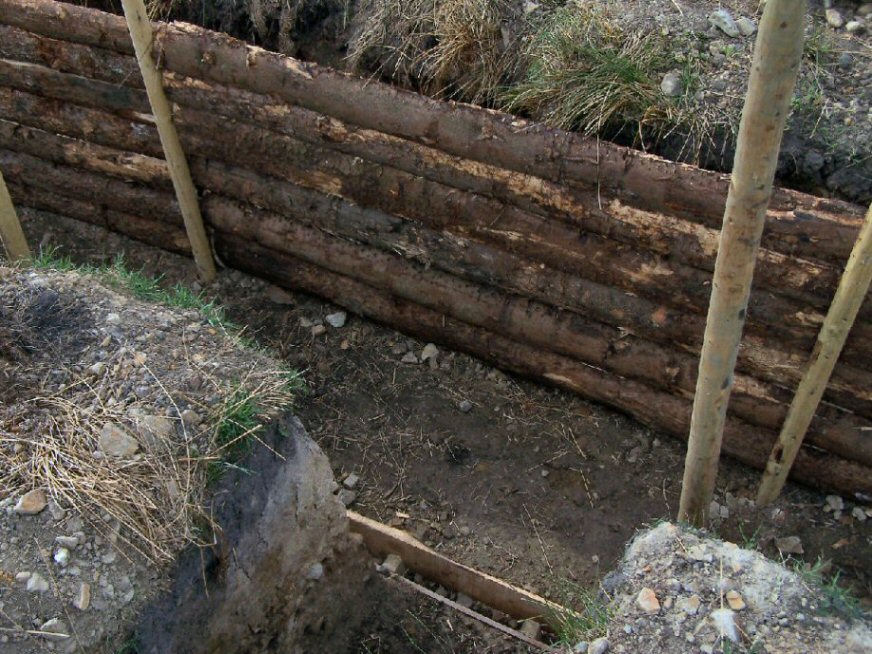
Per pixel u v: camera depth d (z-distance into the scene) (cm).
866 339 223
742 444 255
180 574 173
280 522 196
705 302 240
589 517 257
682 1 271
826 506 253
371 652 231
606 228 243
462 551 253
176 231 323
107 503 173
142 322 204
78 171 328
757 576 171
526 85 258
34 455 179
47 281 211
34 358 198
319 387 292
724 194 222
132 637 165
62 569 166
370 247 289
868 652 159
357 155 270
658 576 174
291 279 309
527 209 253
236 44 268
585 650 169
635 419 272
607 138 249
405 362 296
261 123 279
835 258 218
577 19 265
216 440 185
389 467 272
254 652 203
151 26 274
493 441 275
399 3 271
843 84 247
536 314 269
